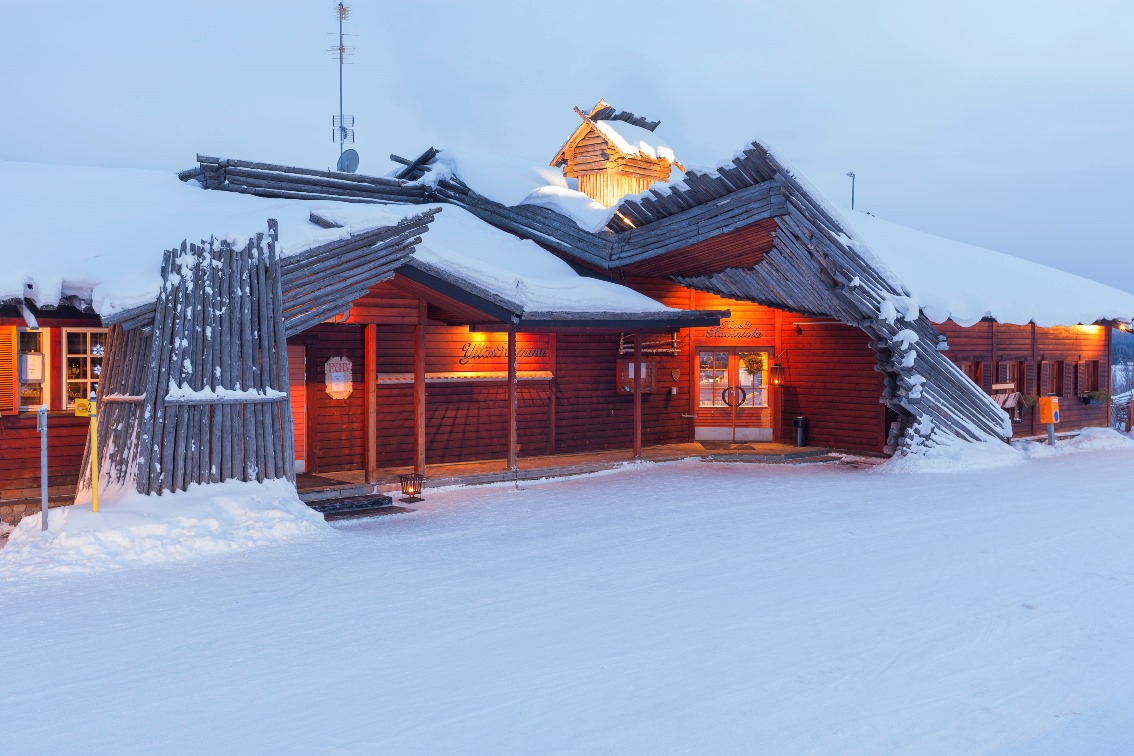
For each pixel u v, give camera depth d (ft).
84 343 45.60
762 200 57.16
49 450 44.19
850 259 58.44
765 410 73.87
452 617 27.66
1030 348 77.05
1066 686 22.54
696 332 73.00
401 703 21.17
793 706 21.09
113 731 19.66
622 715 20.53
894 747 19.08
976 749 19.04
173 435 38.73
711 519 43.34
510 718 20.34
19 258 40.04
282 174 62.03
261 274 41.29
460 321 56.70
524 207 69.31
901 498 49.39
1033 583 31.89
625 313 58.80
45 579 31.73
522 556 35.65
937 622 27.40
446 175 74.59
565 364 65.21
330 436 54.29
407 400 57.72
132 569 33.22
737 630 26.50
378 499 46.55
